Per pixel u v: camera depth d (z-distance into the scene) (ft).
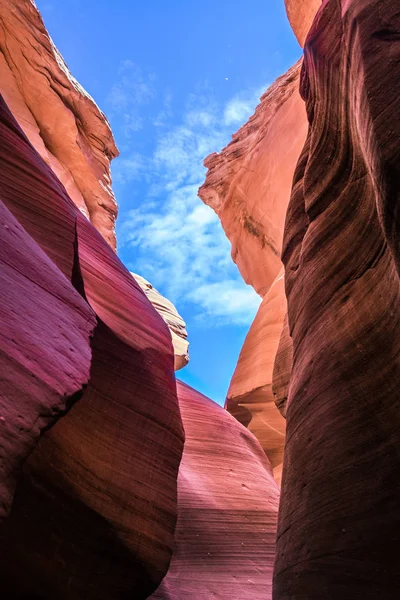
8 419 8.04
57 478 14.46
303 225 22.07
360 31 13.93
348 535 13.03
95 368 18.61
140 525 16.99
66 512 14.38
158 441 19.77
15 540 12.49
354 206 17.20
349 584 12.57
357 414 14.29
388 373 13.52
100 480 16.22
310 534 14.44
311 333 18.07
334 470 14.32
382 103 12.20
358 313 15.52
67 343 10.84
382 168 11.78
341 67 17.35
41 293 11.55
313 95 21.34
